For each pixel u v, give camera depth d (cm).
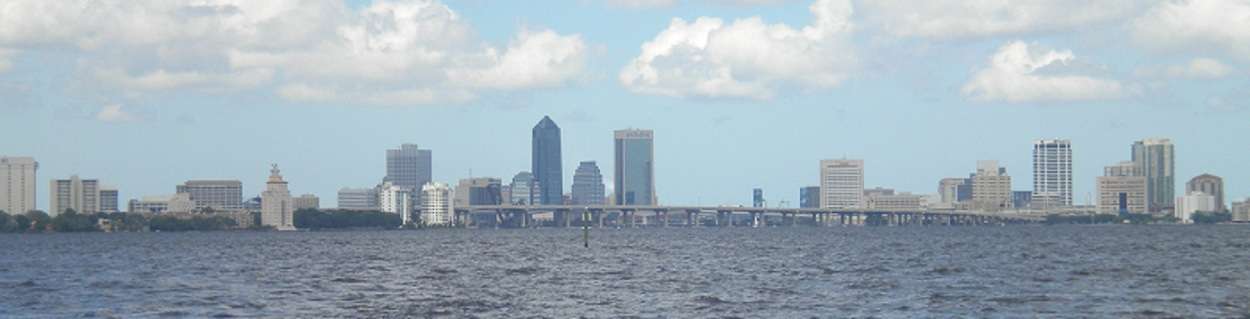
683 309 15912
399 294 18800
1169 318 14325
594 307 16312
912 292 17962
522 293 18850
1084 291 17875
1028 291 17962
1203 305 15662
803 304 16300
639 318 14950
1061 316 14550
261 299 17925
